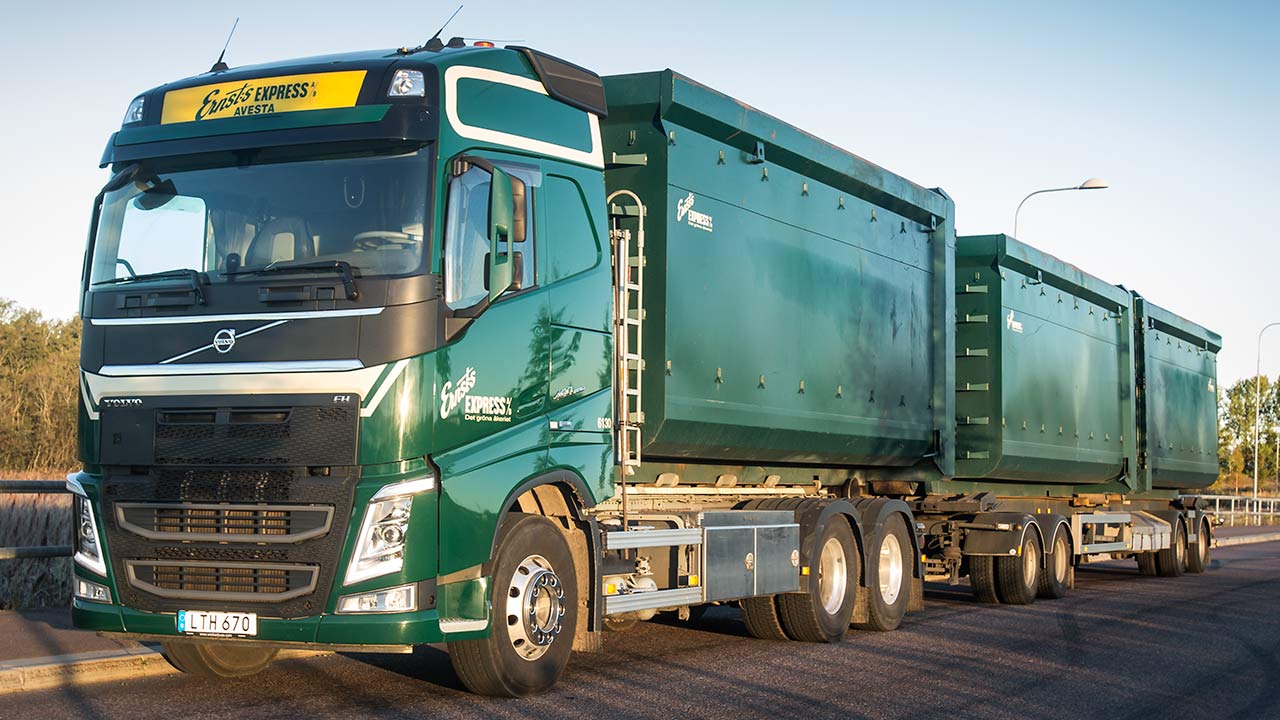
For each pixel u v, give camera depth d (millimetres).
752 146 10734
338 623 7105
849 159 12273
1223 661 10930
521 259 7883
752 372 10586
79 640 9375
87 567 7605
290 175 7543
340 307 7199
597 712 7723
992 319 16203
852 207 12586
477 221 7613
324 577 7113
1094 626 13406
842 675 9555
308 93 7629
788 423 11062
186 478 7363
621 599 8828
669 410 9391
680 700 8258
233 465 7277
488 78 7973
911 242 13914
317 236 7395
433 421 7266
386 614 7109
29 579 11648
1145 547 21156
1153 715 8336
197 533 7336
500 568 7828
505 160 7957
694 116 9781
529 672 8039
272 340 7262
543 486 8398
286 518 7199
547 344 8148
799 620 11266
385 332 7164
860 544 12062
